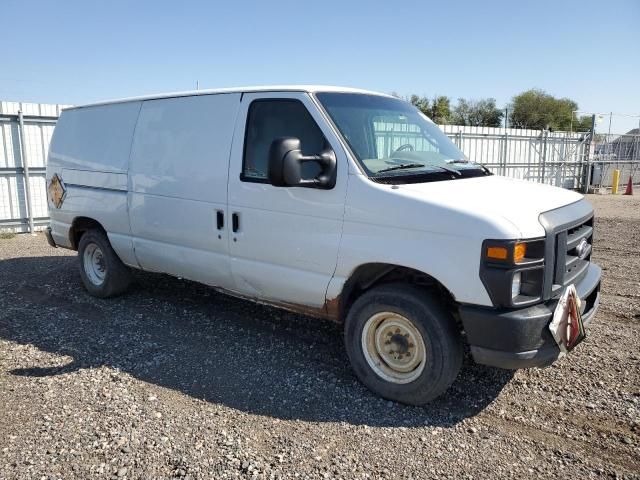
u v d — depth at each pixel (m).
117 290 6.51
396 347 3.98
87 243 6.59
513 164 22.30
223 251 4.91
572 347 3.74
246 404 4.01
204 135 5.02
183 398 4.10
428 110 49.41
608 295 6.73
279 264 4.50
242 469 3.21
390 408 3.96
